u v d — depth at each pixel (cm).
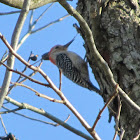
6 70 765
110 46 991
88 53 1077
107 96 1023
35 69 643
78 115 676
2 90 755
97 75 1061
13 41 770
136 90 943
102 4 1014
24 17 779
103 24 1005
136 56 956
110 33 992
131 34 973
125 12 991
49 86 658
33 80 651
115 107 992
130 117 957
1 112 881
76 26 1109
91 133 667
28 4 784
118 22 988
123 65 969
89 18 1045
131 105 801
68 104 673
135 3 992
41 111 891
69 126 898
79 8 1095
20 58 634
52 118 894
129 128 955
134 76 949
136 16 985
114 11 998
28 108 880
